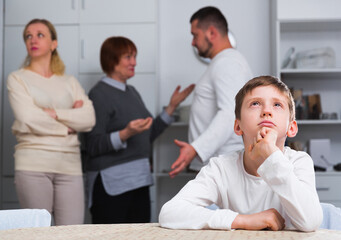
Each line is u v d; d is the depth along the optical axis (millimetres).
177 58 3744
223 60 2279
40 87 2494
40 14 3518
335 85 3646
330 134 3627
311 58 3463
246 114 941
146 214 2834
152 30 3500
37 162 2367
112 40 2859
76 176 2527
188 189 1006
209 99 2320
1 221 1049
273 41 3523
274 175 826
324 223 1119
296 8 3377
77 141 2580
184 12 3754
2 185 3428
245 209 997
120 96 2818
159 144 3699
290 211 819
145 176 2793
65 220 2477
